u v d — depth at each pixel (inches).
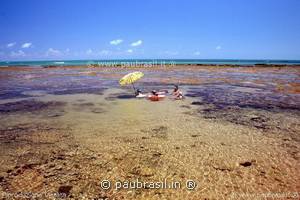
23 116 612.7
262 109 674.8
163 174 329.1
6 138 458.0
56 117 601.0
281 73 1943.9
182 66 3206.2
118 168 345.1
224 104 741.9
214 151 397.4
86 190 294.5
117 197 281.4
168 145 422.6
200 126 524.4
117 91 1022.4
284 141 438.6
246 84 1220.5
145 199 277.9
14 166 351.9
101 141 441.7
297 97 849.5
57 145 424.5
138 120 569.3
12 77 1708.9
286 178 315.0
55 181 313.6
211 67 2920.8
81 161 365.7
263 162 358.3
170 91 1000.2
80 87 1154.7
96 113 636.7
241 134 475.2
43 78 1626.5
